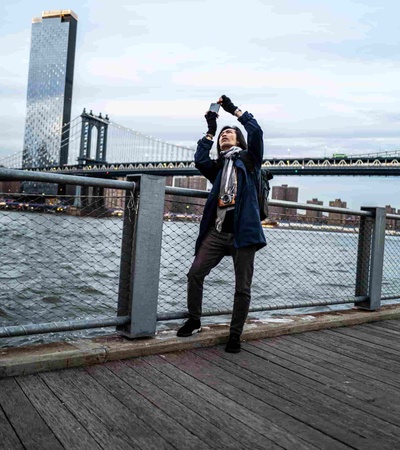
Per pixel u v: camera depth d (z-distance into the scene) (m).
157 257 2.54
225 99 2.67
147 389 1.93
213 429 1.62
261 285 11.20
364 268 3.76
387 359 2.57
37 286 9.81
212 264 2.62
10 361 1.97
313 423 1.71
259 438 1.58
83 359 2.15
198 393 1.92
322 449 1.53
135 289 2.45
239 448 1.50
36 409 1.67
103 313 7.70
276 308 3.20
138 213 2.45
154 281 2.53
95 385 1.93
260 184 2.57
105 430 1.56
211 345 2.62
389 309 3.82
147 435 1.54
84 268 13.49
